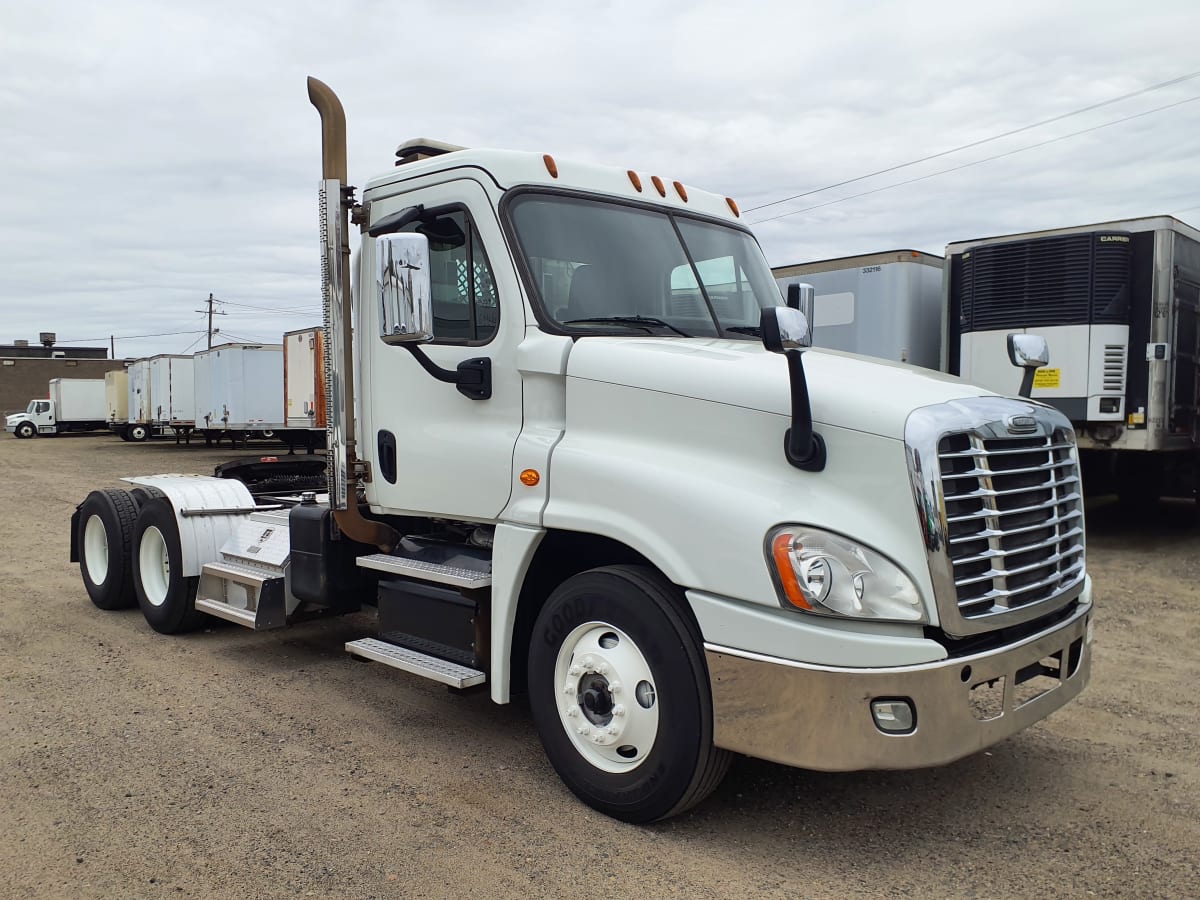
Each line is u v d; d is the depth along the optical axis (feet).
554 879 10.78
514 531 13.10
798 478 10.98
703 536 11.02
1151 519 41.29
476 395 13.73
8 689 17.93
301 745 15.01
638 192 15.23
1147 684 18.24
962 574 10.57
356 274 15.83
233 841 11.74
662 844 11.63
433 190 14.47
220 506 21.45
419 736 15.42
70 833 11.98
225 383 90.33
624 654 11.94
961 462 10.78
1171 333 32.76
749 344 14.01
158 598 22.03
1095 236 32.94
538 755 14.58
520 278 13.34
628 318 14.05
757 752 10.66
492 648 13.39
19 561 32.68
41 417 151.43
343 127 15.72
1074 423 33.94
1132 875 10.95
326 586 17.28
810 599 10.25
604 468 12.09
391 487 15.28
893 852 11.49
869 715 10.18
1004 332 34.88
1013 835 11.95
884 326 40.04
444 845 11.61
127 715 16.46
